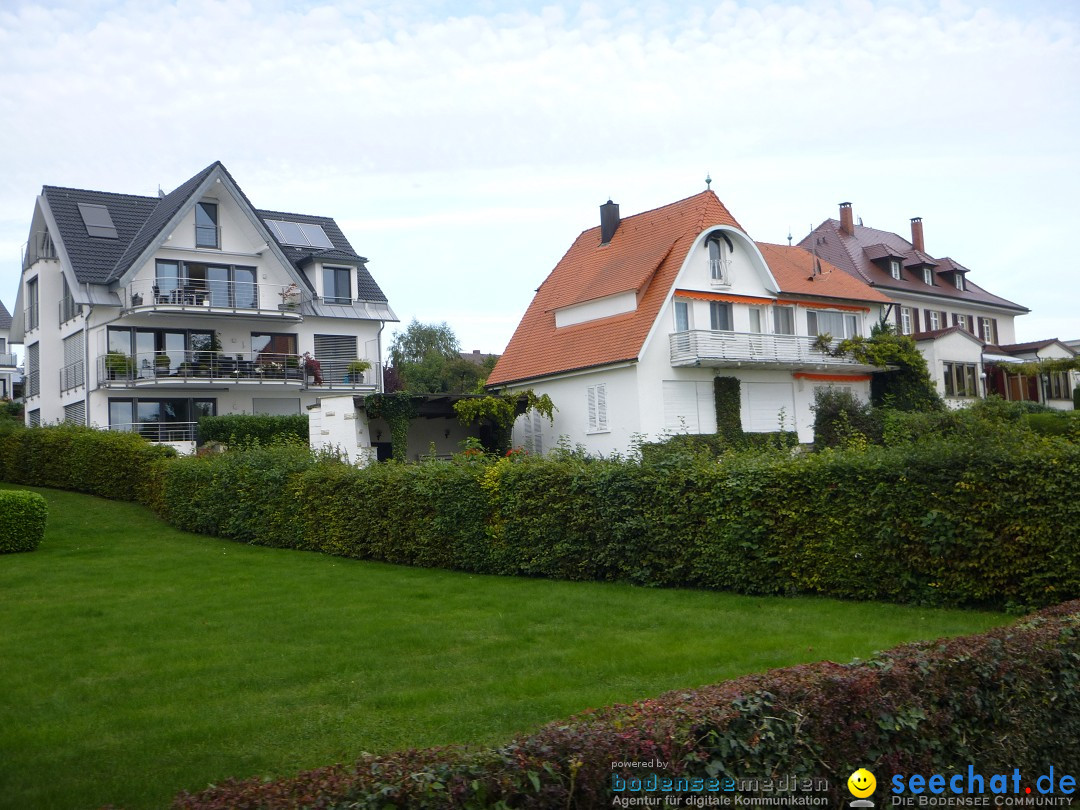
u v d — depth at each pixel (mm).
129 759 7168
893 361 38562
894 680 6043
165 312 36094
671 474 14695
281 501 20859
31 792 6465
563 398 34156
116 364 35469
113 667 10078
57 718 8297
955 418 29578
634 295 32500
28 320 43094
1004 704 6633
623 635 11203
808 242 54812
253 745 7484
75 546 20578
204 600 14094
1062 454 11570
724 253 34438
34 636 11641
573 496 15719
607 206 37125
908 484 12648
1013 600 11875
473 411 31297
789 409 36125
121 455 27500
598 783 4742
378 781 4430
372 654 10500
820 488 13383
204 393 38250
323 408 30828
